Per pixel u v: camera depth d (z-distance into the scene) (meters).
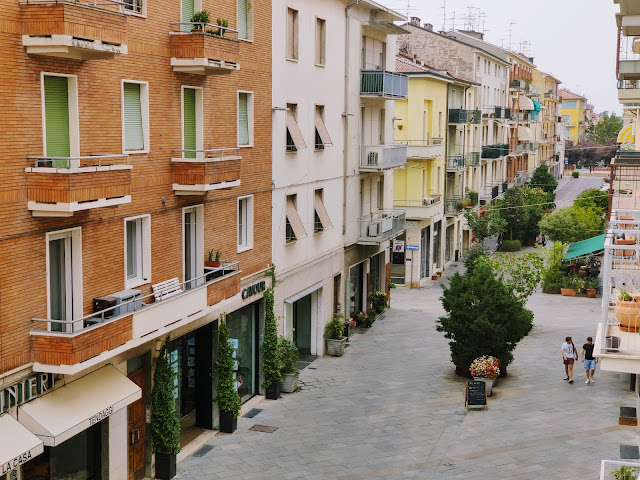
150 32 16.11
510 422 20.81
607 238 11.99
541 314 36.06
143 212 16.27
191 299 16.62
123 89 15.34
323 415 21.19
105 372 15.12
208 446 18.77
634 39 21.12
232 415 19.67
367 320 32.38
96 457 15.45
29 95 12.72
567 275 44.81
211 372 19.78
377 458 18.14
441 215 47.47
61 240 14.18
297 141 24.14
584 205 54.16
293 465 17.62
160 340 17.06
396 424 20.55
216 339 19.78
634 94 19.03
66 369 12.91
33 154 12.88
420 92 41.03
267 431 19.88
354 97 30.42
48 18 12.19
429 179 43.97
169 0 16.72
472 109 54.25
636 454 18.44
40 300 13.34
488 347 24.23
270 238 23.06
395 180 41.94
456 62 54.81
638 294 12.64
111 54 13.24
